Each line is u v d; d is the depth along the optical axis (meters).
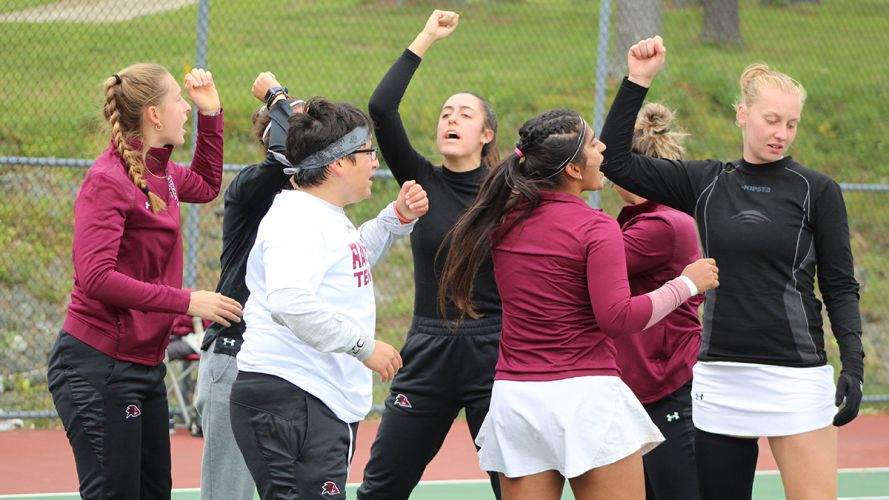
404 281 39.47
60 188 39.12
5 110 40.88
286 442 13.91
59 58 42.69
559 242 13.80
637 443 14.00
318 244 13.75
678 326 17.69
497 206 14.34
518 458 14.12
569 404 13.66
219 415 17.12
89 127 38.28
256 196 16.83
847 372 15.01
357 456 28.61
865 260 46.09
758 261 15.38
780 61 62.12
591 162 14.28
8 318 35.12
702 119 53.62
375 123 18.12
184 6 51.06
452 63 53.56
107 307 15.24
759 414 15.49
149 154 15.91
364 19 56.78
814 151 53.62
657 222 17.30
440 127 18.20
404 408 18.08
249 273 14.61
